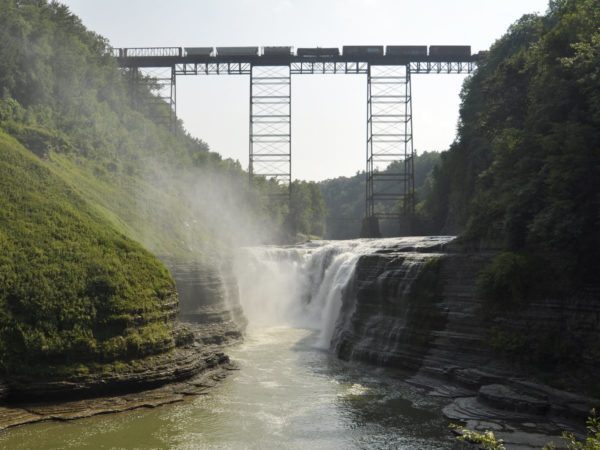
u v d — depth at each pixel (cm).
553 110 4422
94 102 8575
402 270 5269
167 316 4616
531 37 8169
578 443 1689
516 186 4597
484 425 3362
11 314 3859
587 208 3747
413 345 4800
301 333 6775
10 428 3325
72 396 3747
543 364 3922
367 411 3766
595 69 3891
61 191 5306
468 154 9388
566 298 3888
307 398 4053
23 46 7412
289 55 10388
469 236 5134
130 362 4081
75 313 4047
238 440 3262
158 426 3456
